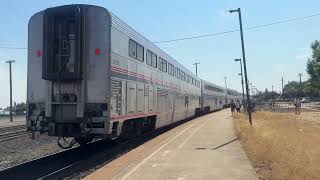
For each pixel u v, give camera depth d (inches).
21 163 647.1
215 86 2770.7
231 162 573.6
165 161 583.5
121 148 791.1
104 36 643.5
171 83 1151.6
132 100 753.6
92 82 639.8
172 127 1295.5
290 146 693.9
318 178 456.4
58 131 645.9
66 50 644.1
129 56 740.0
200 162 574.2
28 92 672.4
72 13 642.2
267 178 467.5
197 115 2003.0
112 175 492.4
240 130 1019.9
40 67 664.4
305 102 4970.5
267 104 4116.6
